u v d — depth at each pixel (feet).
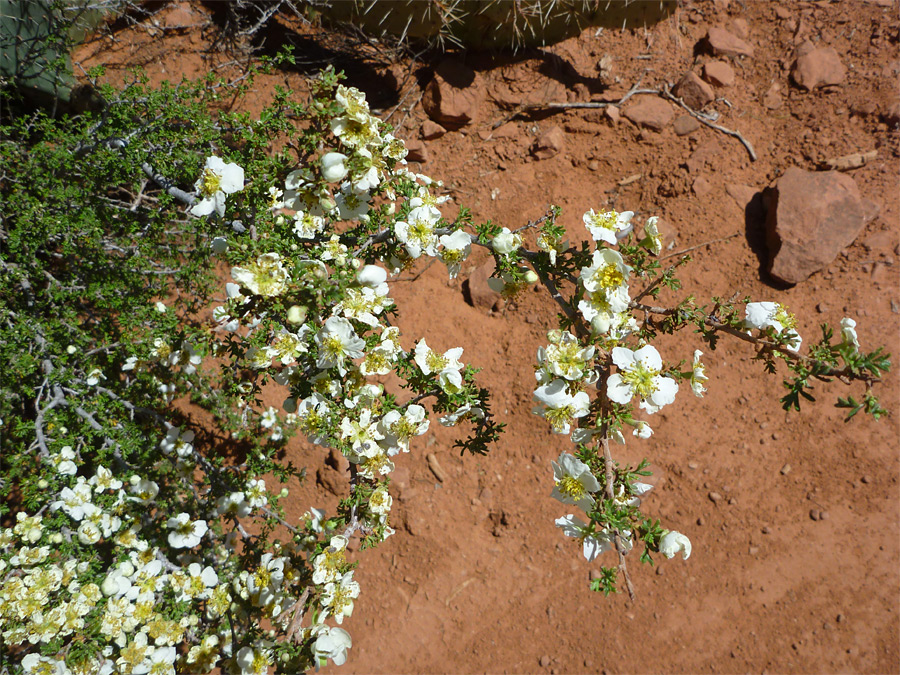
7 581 0.88
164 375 1.17
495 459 1.39
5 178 1.09
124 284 1.14
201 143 1.11
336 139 0.79
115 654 0.92
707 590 1.32
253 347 0.86
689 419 1.40
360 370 0.83
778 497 1.36
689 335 1.45
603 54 1.69
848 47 1.65
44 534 0.94
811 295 1.47
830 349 0.74
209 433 1.35
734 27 1.70
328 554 0.85
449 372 0.82
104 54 1.57
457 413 0.85
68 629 0.87
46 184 1.07
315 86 0.76
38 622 0.85
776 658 1.28
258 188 0.83
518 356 1.44
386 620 1.31
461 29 1.59
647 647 1.29
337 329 0.77
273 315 0.82
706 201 1.54
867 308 1.44
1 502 1.14
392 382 1.37
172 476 1.10
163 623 0.91
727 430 1.40
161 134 1.10
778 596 1.31
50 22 1.35
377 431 0.83
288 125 0.86
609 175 1.59
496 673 1.28
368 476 0.86
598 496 0.77
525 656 1.30
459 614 1.32
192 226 1.14
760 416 1.40
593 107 1.62
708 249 1.51
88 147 1.12
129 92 1.11
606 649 1.29
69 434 1.02
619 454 1.38
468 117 1.60
